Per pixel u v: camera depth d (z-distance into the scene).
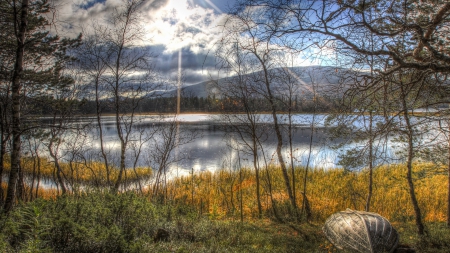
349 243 8.59
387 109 5.76
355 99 5.48
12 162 8.61
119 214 7.60
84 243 5.60
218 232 8.88
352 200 14.47
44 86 12.76
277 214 13.02
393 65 5.26
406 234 10.39
